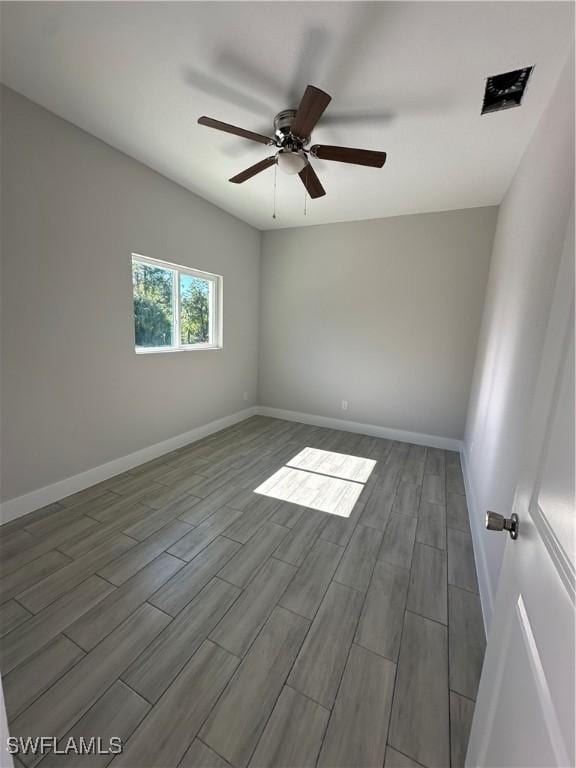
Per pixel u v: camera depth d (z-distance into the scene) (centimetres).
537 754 51
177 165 263
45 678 121
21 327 203
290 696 119
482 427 247
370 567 185
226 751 103
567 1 121
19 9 133
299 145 188
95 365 249
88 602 154
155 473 284
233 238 385
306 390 444
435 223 348
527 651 63
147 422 303
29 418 212
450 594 168
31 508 219
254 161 254
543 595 60
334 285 406
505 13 127
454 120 192
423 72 157
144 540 198
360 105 181
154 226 281
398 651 137
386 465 321
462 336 354
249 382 456
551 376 71
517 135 201
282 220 392
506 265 238
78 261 228
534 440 77
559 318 71
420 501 256
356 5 126
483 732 83
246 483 274
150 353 297
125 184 252
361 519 230
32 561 177
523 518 77
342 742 106
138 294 288
